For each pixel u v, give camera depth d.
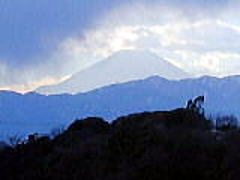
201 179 64.94
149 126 75.06
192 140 68.00
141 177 67.81
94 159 75.50
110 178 70.19
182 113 77.69
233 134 69.00
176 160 66.69
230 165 63.97
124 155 72.81
